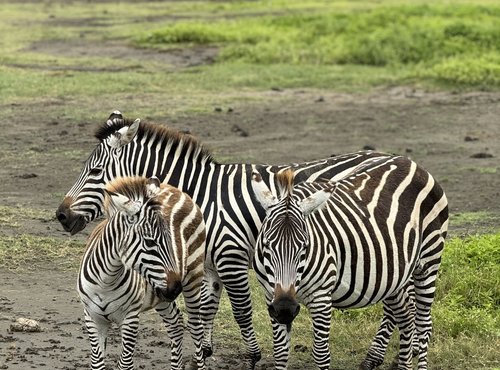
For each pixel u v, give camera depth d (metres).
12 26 45.88
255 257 9.12
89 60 33.84
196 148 10.59
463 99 27.36
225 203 10.27
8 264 13.88
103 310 9.16
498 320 11.94
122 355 9.42
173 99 26.70
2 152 20.67
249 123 24.00
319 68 32.31
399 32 35.25
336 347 11.23
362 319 11.91
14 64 32.47
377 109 26.06
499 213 16.89
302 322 12.01
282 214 8.65
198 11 54.41
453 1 51.19
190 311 9.89
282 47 34.75
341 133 23.14
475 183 18.91
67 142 21.61
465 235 15.30
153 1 64.12
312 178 10.38
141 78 29.69
